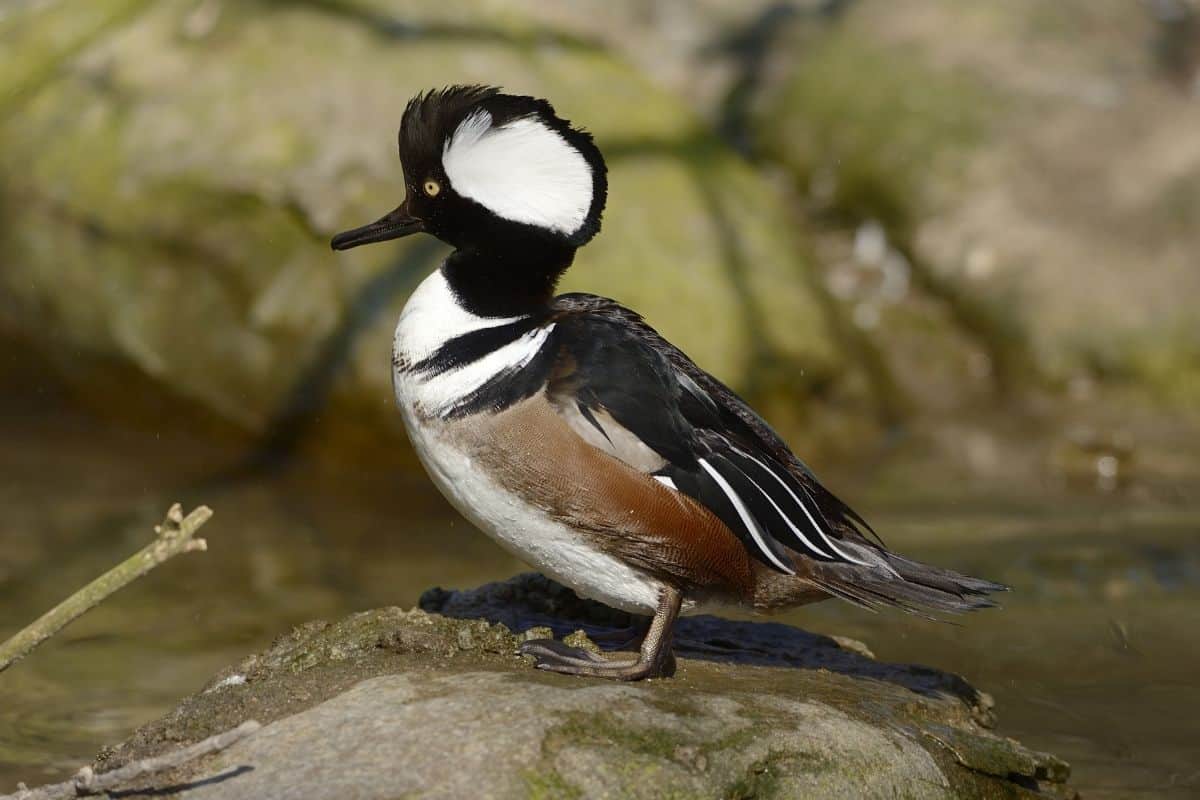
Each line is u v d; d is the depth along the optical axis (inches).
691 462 242.8
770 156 580.7
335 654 246.4
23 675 330.0
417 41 530.3
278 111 504.4
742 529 245.0
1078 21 590.9
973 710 264.8
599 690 227.9
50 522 432.1
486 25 550.9
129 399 510.0
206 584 389.7
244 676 243.6
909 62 578.2
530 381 241.0
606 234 503.8
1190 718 302.7
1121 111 560.1
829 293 535.5
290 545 421.1
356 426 479.8
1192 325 516.1
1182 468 473.4
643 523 239.9
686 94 596.7
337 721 218.5
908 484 466.3
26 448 498.3
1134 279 527.2
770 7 617.6
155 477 475.5
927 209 550.3
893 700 251.4
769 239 533.3
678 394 247.8
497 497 241.8
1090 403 514.3
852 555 251.6
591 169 249.9
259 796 202.7
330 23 528.7
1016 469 477.4
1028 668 328.8
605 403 240.1
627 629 272.1
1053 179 547.8
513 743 209.0
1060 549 401.7
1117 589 374.9
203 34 529.7
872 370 517.0
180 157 500.1
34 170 514.0
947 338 534.3
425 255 485.1
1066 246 535.8
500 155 246.7
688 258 506.9
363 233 255.6
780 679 254.5
